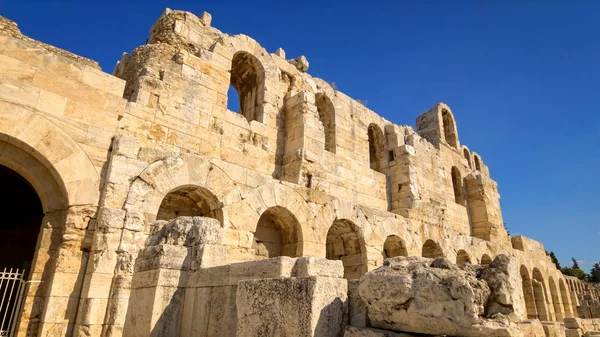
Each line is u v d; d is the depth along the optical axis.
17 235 15.60
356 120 20.70
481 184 26.72
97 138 9.91
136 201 9.77
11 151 9.15
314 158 15.73
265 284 5.51
